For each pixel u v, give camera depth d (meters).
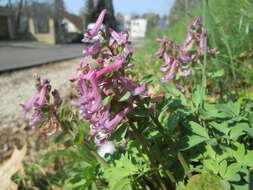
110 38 0.12
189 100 0.21
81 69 0.11
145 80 0.13
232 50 0.29
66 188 0.16
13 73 0.85
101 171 0.16
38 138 0.32
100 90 0.11
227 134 0.14
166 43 0.20
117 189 0.13
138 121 0.12
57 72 0.84
